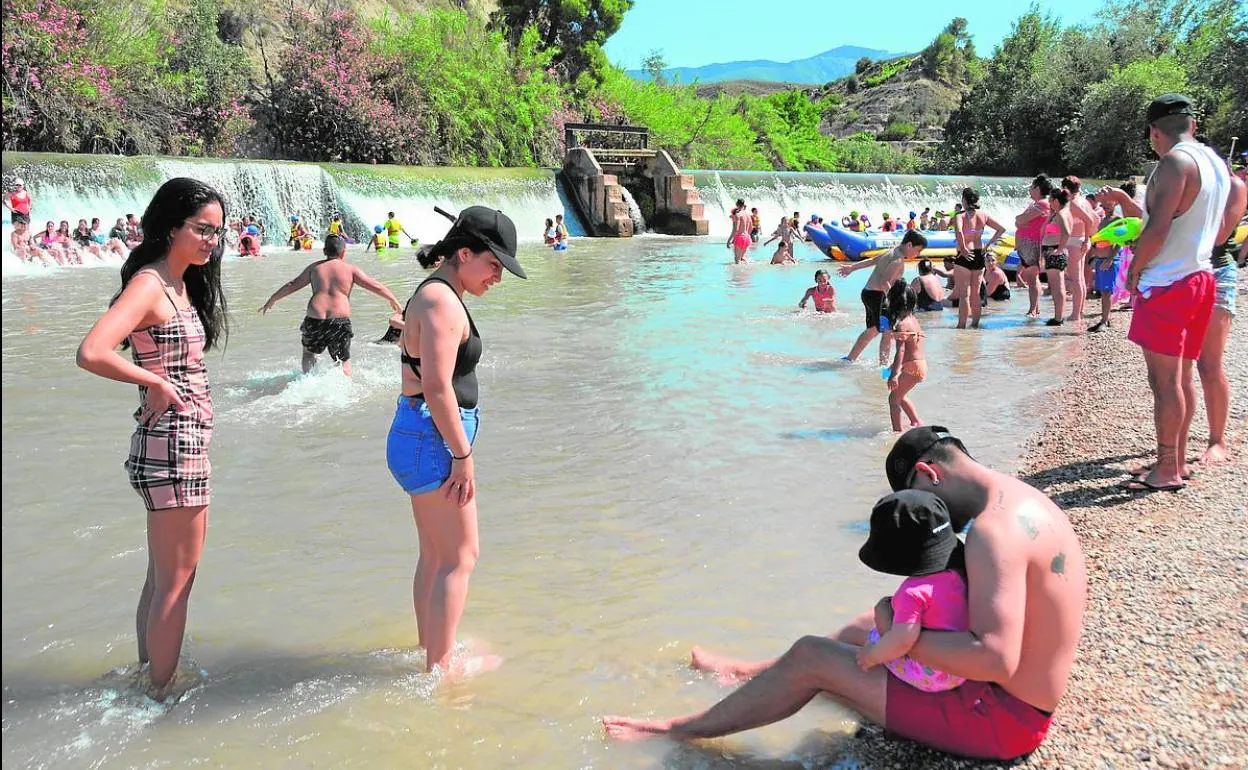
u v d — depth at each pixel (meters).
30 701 3.34
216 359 9.41
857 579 4.44
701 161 44.09
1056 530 2.82
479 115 35.09
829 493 5.64
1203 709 3.11
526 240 28.30
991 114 51.31
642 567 4.57
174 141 29.55
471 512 3.59
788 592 4.30
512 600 4.20
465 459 3.44
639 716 3.32
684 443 6.68
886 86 78.44
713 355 9.91
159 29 29.88
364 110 32.06
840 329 11.61
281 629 3.94
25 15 24.61
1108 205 11.66
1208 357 5.58
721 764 3.03
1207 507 4.92
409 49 34.03
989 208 35.44
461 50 35.53
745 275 18.36
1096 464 5.87
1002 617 2.67
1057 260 11.95
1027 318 12.83
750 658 3.69
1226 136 42.06
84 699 3.37
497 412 7.51
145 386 3.27
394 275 17.66
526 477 5.91
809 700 3.15
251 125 31.88
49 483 5.68
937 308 13.72
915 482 3.12
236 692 3.44
